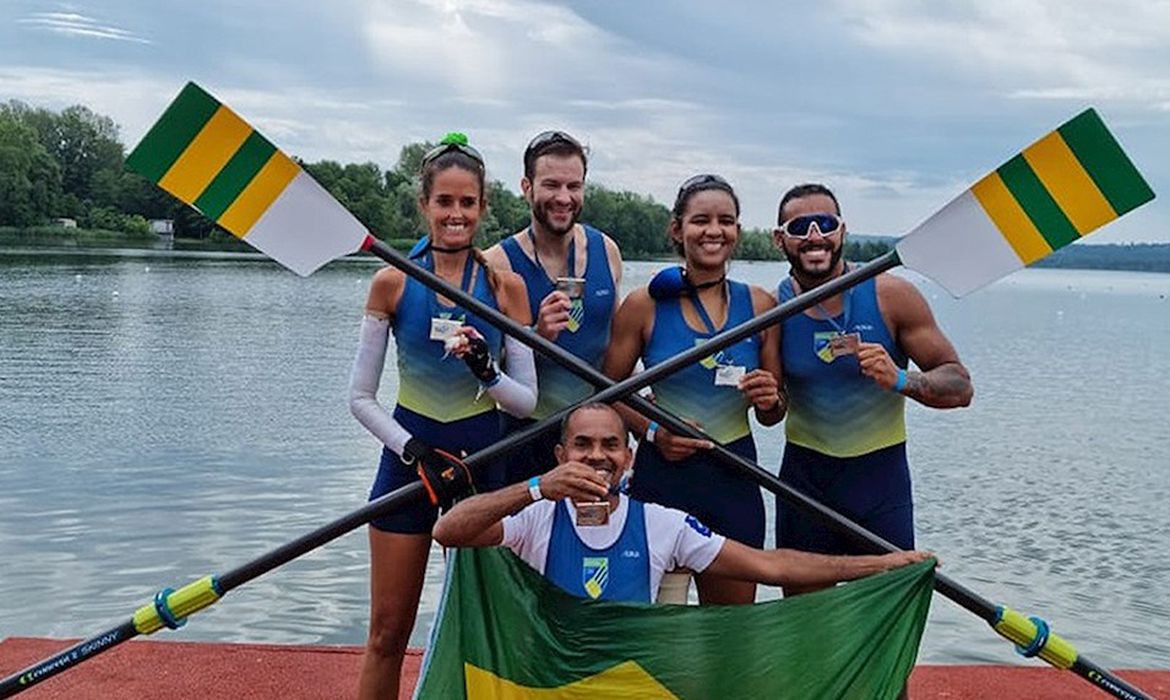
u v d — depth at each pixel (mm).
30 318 31500
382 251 3771
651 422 4059
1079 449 17797
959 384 3785
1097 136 3629
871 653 3432
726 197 3963
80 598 8500
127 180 93062
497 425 4074
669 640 3502
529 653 3549
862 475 4008
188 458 13773
